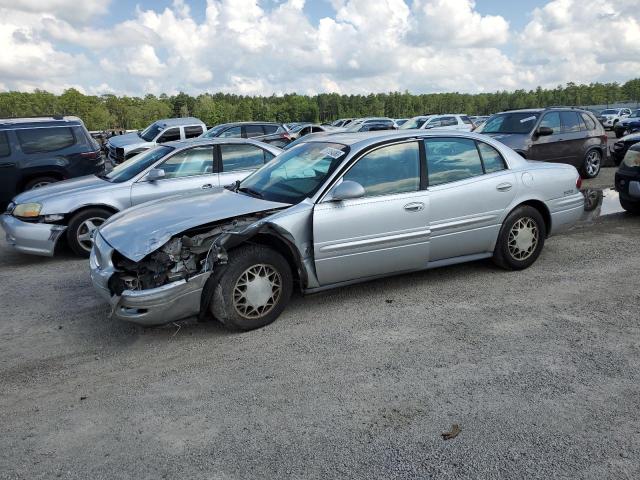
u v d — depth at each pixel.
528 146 10.96
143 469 2.73
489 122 12.24
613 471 2.60
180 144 7.63
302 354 3.92
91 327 4.61
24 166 9.89
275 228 4.26
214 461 2.77
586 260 5.98
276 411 3.20
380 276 4.90
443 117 23.83
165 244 4.08
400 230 4.76
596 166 12.27
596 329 4.20
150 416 3.20
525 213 5.48
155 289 3.94
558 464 2.65
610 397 3.23
